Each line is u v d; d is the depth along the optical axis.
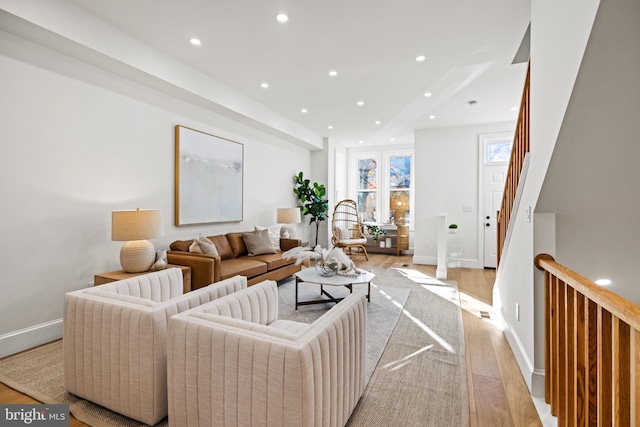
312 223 7.23
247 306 1.97
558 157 1.68
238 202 4.96
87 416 1.74
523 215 2.32
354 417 1.77
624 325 1.04
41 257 2.67
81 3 2.47
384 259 7.04
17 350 2.50
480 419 1.77
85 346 1.81
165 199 3.79
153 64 3.16
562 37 1.57
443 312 3.54
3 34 2.40
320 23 2.73
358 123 5.98
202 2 2.45
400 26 2.76
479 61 3.41
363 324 1.88
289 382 1.24
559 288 1.65
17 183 2.51
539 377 1.97
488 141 6.08
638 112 1.42
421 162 6.49
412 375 2.23
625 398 1.04
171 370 1.52
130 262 2.88
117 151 3.24
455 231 6.23
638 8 1.14
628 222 1.89
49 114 2.69
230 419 1.38
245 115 4.54
